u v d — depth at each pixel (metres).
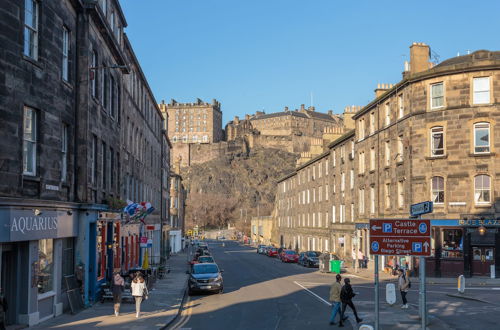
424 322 12.83
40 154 18.05
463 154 37.78
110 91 27.92
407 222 13.17
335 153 60.09
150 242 33.81
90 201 22.31
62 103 20.20
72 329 17.03
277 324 19.09
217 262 60.00
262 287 32.62
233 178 198.75
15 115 16.33
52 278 19.36
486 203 37.19
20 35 16.66
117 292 20.41
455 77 38.31
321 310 22.67
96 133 23.62
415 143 39.50
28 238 16.66
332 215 60.81
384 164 44.34
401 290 23.33
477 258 37.62
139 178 40.84
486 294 28.73
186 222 172.50
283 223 94.19
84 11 22.12
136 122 39.06
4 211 15.40
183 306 24.55
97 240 23.62
